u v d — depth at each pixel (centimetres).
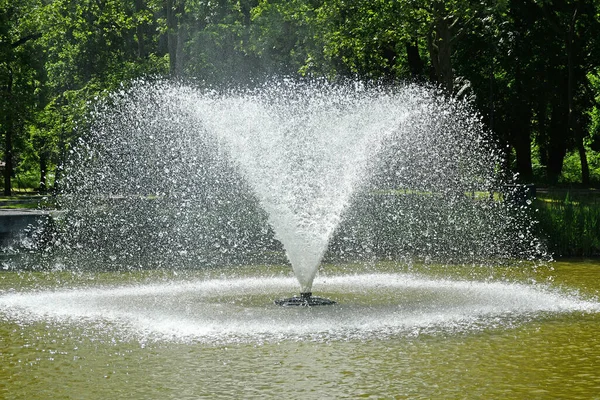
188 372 1145
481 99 5841
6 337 1391
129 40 6712
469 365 1175
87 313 1609
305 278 1745
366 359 1215
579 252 2814
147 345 1319
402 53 5634
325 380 1096
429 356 1230
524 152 6588
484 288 1934
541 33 5678
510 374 1123
